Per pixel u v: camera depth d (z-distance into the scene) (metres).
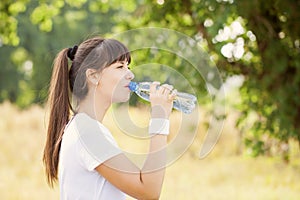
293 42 5.85
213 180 9.77
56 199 8.59
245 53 5.99
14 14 7.21
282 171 9.88
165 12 6.24
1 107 14.84
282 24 5.81
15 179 9.48
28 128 13.61
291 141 6.73
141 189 2.37
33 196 8.61
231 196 8.69
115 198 2.46
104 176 2.40
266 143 6.48
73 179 2.44
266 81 5.88
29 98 26.00
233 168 10.33
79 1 7.57
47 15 7.42
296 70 5.89
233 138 11.45
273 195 8.60
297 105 5.95
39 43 24.53
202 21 5.84
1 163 10.62
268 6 5.69
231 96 6.37
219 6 5.55
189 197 8.73
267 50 5.80
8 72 27.64
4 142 11.80
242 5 5.46
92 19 23.12
